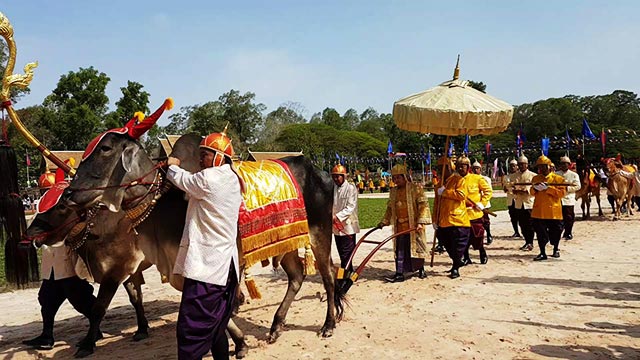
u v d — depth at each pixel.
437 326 6.24
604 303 7.13
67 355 5.85
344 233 8.82
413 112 8.39
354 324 6.44
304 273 6.46
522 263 10.13
